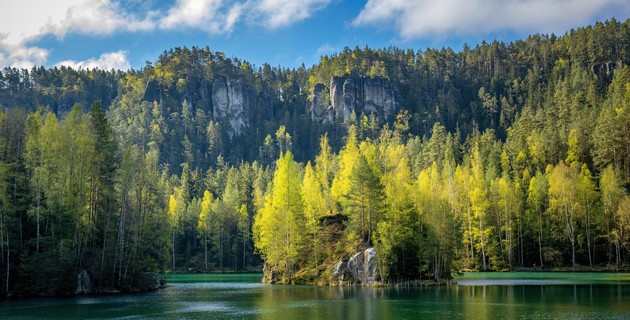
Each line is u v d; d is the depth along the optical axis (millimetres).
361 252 79562
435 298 59125
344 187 101875
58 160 69250
